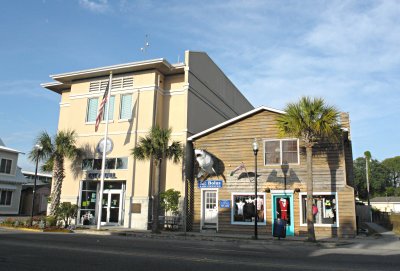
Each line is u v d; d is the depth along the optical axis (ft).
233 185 71.31
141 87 80.89
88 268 27.09
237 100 113.39
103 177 71.82
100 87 85.61
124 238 56.65
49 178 183.01
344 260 35.76
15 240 44.62
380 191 305.94
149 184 75.66
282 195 67.46
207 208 73.20
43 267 26.99
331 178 64.69
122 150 79.82
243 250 43.93
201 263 30.99
